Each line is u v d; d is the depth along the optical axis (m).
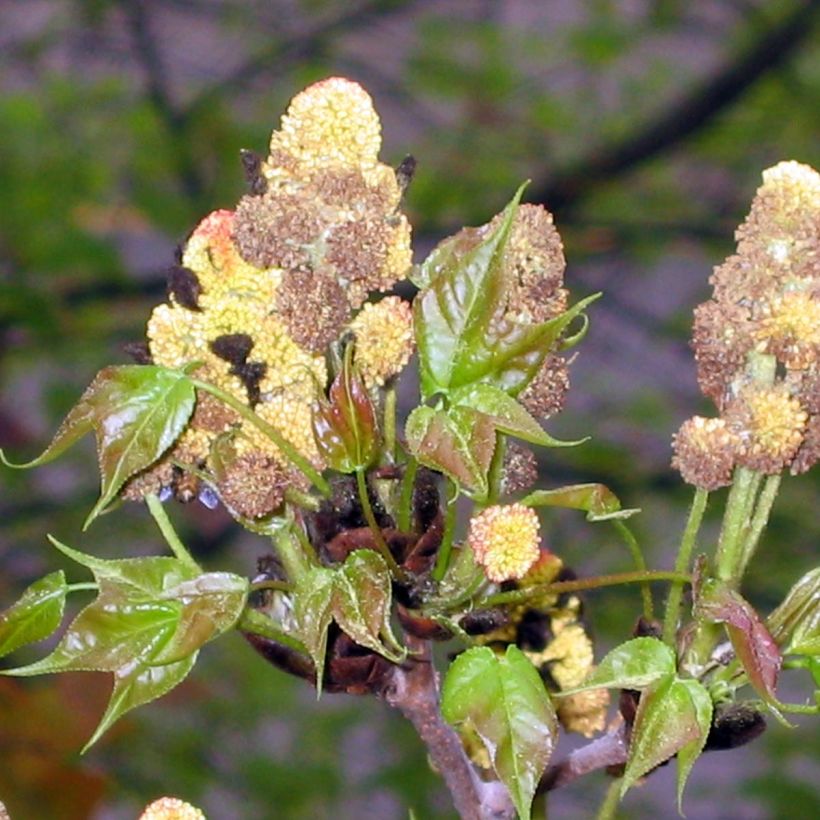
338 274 0.59
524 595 0.59
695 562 0.60
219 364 0.59
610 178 1.35
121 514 1.29
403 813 1.28
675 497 1.30
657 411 1.42
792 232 0.59
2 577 1.23
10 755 0.82
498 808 0.62
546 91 1.45
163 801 0.57
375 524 0.59
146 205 1.32
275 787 1.17
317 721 1.22
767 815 1.34
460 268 0.59
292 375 0.59
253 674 1.22
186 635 0.58
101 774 0.84
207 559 1.29
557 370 0.60
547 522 1.25
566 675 0.63
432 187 1.38
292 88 1.46
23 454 1.31
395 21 1.50
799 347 0.59
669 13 1.42
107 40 1.38
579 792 1.25
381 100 1.50
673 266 1.66
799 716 1.20
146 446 0.58
